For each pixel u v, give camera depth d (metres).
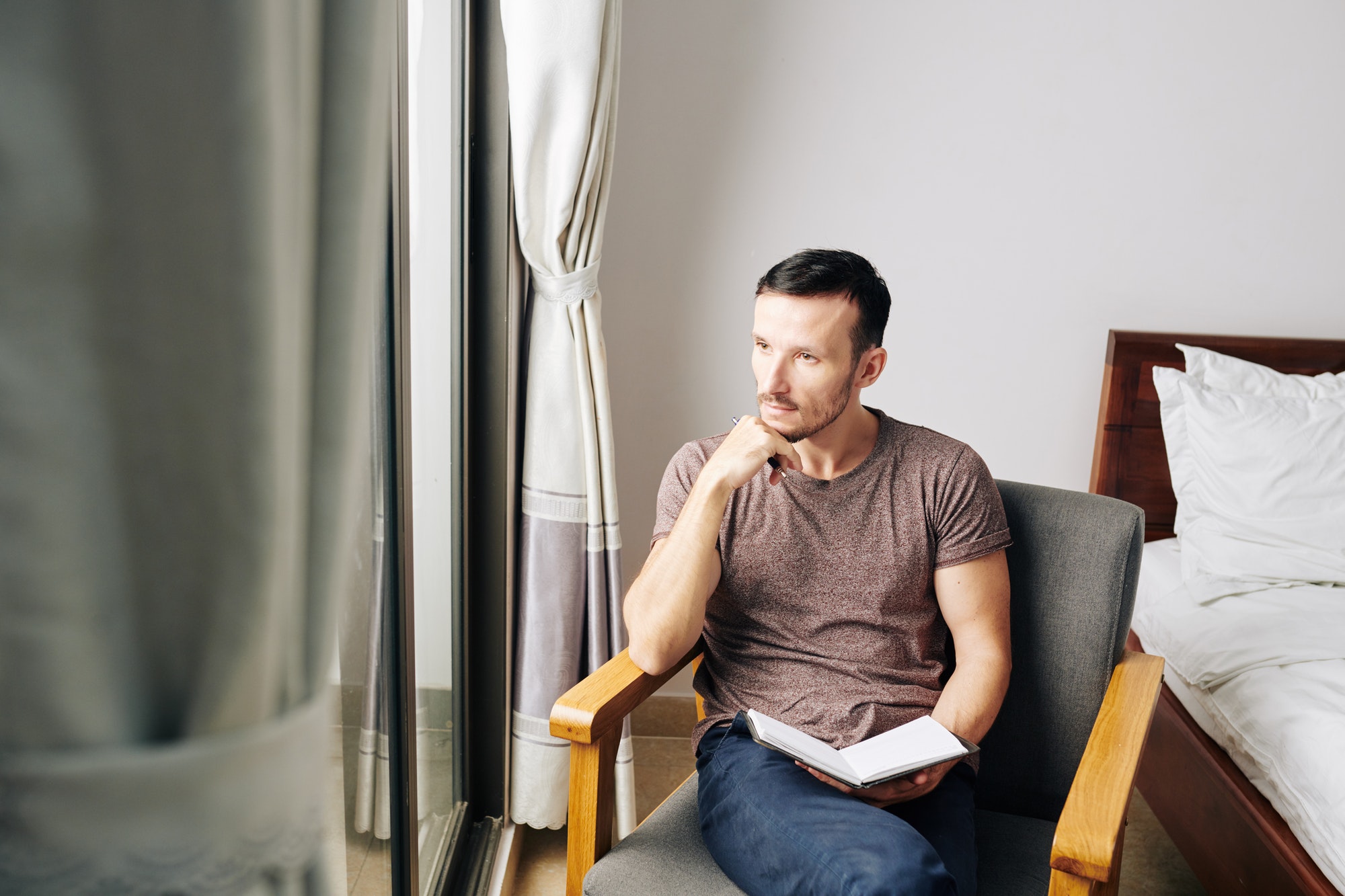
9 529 0.24
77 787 0.25
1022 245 2.25
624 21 2.15
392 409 1.02
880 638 1.26
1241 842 1.53
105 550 0.25
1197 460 2.13
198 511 0.26
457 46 1.43
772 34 2.16
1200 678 1.71
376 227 0.34
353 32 0.31
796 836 1.04
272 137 0.26
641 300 2.29
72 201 0.23
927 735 1.10
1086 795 1.01
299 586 0.32
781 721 1.22
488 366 1.58
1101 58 2.16
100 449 0.25
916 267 2.27
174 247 0.25
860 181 2.22
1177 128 2.18
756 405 2.34
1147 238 2.24
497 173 1.52
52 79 0.23
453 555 1.58
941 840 1.11
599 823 1.18
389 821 1.11
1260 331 2.27
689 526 1.25
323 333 0.32
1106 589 1.35
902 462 1.29
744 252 2.26
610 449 1.68
